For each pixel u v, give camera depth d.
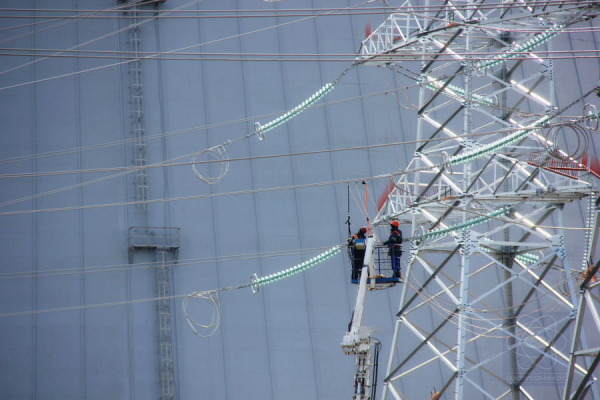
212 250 105.69
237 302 105.00
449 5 81.06
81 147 104.12
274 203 110.19
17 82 104.00
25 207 100.44
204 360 101.44
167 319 100.88
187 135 108.69
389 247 72.06
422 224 91.00
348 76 118.88
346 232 112.00
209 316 103.44
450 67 122.44
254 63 114.88
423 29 83.94
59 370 96.44
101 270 100.56
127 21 109.94
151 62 110.00
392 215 85.06
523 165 80.75
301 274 108.88
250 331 104.38
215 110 111.06
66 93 105.50
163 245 102.88
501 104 85.19
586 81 129.88
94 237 101.75
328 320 108.00
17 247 99.00
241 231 107.56
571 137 123.38
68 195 102.25
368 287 68.69
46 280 98.88
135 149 105.81
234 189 108.94
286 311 106.62
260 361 103.69
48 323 97.56
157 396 98.56
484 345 112.25
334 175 113.94
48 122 103.94
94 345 98.31
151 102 108.50
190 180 107.31
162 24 111.75
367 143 116.69
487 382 110.38
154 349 100.12
